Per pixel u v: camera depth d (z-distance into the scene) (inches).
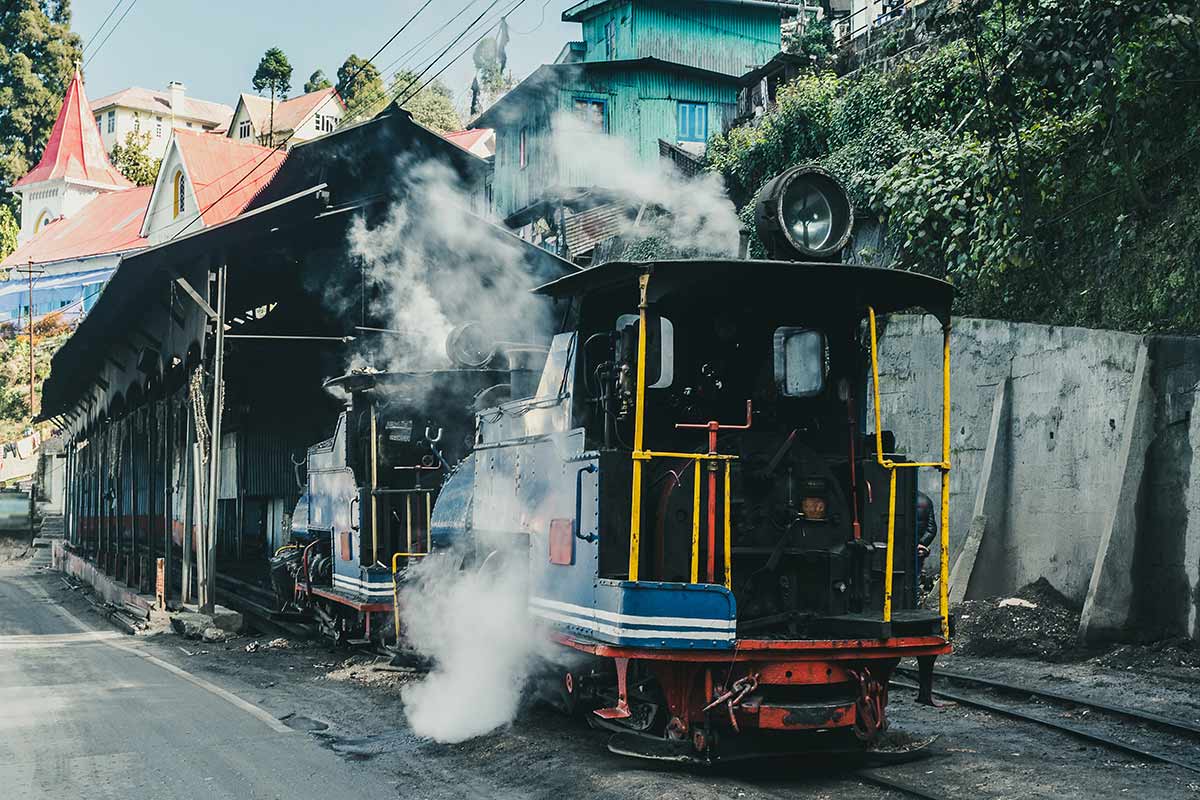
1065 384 540.1
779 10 1406.3
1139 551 477.7
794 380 329.7
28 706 437.4
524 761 319.0
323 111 2780.5
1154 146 575.8
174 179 1902.1
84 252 2642.7
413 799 287.7
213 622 698.8
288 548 730.8
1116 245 589.6
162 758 338.6
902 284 321.1
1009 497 573.6
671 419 317.7
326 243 786.2
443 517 458.3
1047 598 532.4
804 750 301.0
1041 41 547.2
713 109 1362.0
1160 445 476.7
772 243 331.3
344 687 475.2
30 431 2314.2
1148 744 328.2
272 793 295.7
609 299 331.9
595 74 1325.0
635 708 317.7
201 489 739.4
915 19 986.7
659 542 296.7
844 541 308.8
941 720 370.0
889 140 804.0
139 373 935.7
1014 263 611.8
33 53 3545.8
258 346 924.6
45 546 1761.8
